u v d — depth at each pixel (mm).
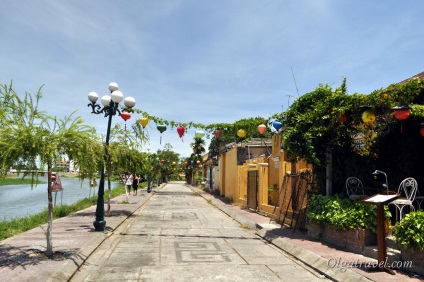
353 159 10336
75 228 11305
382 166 10500
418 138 9828
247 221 13891
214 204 23141
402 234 6340
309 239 9742
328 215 8883
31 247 8148
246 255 8383
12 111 6777
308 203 10656
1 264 6590
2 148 6312
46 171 7219
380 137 10383
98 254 8211
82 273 6602
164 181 79312
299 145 10195
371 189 9438
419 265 6148
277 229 11656
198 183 59812
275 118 11930
